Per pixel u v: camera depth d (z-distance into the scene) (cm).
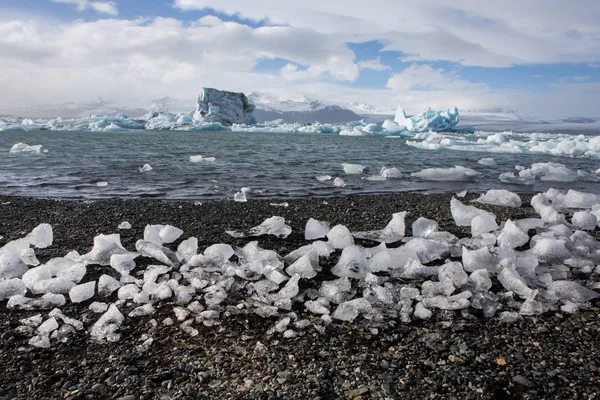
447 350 276
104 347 278
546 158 1873
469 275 398
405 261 424
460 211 614
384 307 333
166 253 442
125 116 6278
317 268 415
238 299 349
